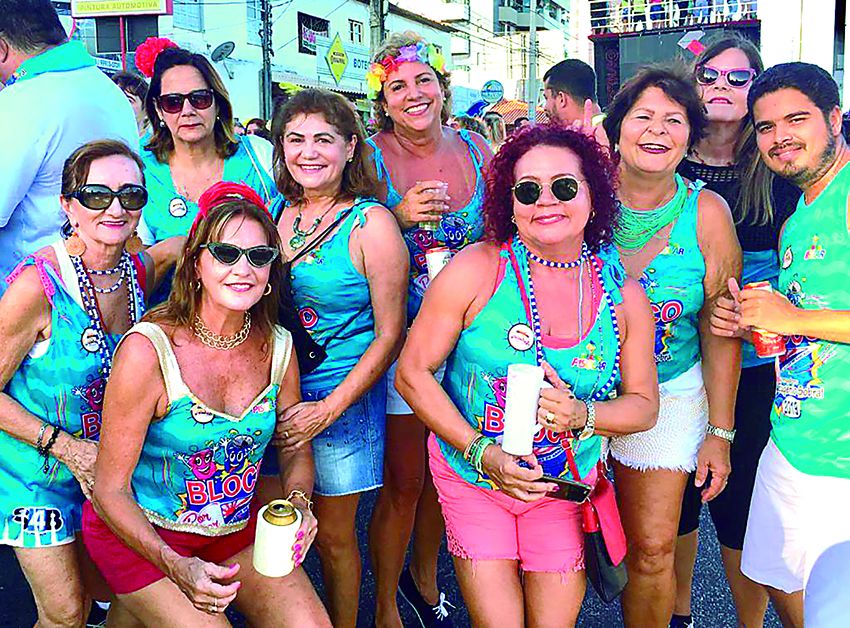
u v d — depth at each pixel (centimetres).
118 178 241
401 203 325
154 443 226
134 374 217
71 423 248
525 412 212
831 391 231
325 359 290
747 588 316
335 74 2703
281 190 296
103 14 2250
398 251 285
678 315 270
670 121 252
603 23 1425
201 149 348
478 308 234
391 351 286
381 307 286
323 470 293
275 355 241
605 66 1420
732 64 323
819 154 233
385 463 325
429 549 344
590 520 232
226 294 219
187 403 222
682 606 336
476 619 236
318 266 284
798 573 245
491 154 364
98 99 342
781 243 253
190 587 206
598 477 245
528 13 4612
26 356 242
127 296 259
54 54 331
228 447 232
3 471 249
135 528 217
